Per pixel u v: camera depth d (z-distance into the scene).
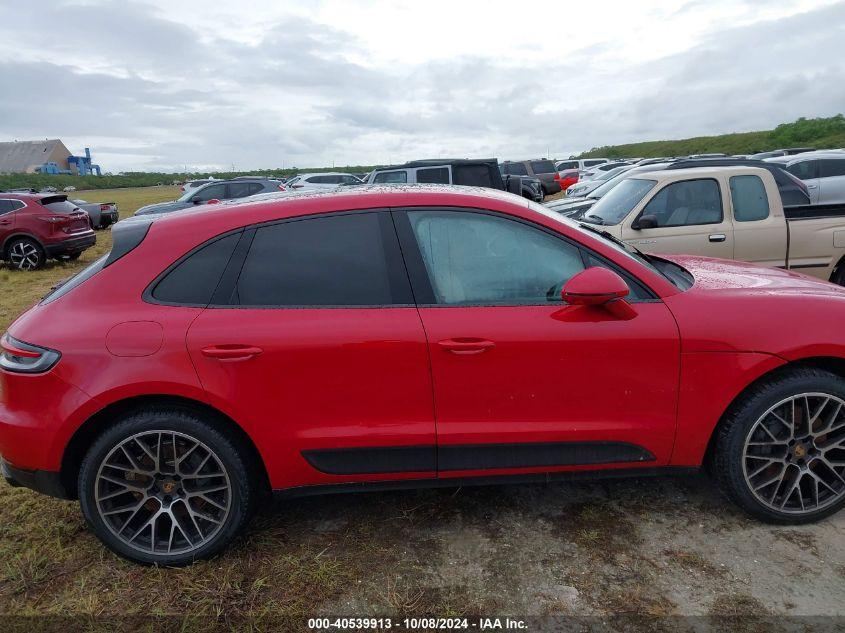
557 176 23.86
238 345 2.38
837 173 12.77
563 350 2.44
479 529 2.71
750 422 2.54
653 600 2.23
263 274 2.52
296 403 2.44
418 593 2.32
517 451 2.55
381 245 2.56
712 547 2.52
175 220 2.64
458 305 2.50
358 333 2.42
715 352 2.47
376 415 2.48
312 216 2.59
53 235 11.94
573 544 2.58
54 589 2.44
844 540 2.54
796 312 2.53
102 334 2.40
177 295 2.49
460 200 2.63
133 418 2.44
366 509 2.91
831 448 2.58
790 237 5.95
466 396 2.48
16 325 2.59
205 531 2.57
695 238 5.95
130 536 2.55
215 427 2.46
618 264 2.57
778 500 2.63
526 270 2.57
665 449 2.58
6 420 2.45
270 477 2.54
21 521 2.93
